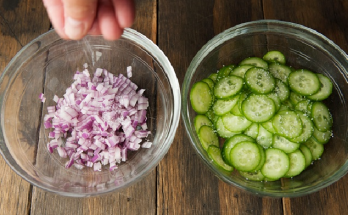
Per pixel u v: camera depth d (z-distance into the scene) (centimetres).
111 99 45
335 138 45
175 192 45
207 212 45
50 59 48
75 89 47
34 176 44
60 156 45
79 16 27
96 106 45
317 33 45
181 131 47
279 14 52
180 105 43
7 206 45
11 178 45
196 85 45
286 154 43
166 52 50
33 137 46
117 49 49
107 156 45
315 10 52
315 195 45
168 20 51
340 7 52
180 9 52
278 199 45
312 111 44
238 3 52
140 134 45
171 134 42
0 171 45
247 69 46
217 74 47
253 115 43
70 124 45
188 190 45
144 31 51
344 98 47
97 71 48
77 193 41
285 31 47
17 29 50
